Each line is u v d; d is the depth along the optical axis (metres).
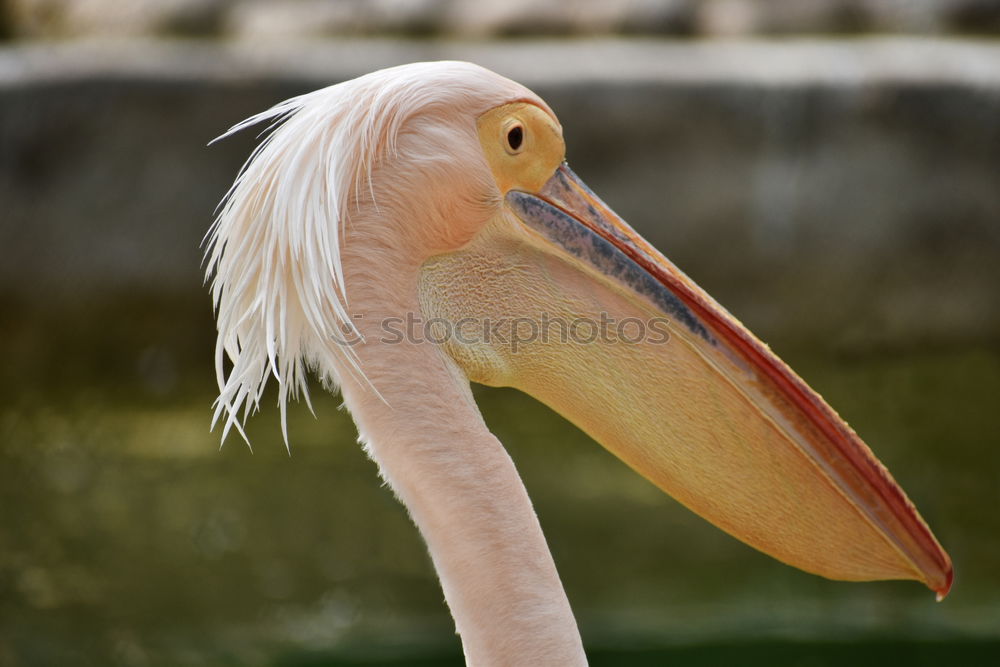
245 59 12.40
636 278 3.95
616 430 4.05
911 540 4.03
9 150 11.96
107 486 12.17
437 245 3.68
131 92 11.94
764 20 14.67
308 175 3.53
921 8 14.68
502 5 14.98
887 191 12.35
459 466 3.54
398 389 3.54
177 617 10.59
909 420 12.62
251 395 3.63
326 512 11.88
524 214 3.88
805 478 4.02
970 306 12.66
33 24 16.06
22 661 9.91
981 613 10.76
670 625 10.57
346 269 3.54
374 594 11.01
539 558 3.56
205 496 12.00
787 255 12.45
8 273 12.19
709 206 12.28
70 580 10.84
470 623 3.54
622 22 14.75
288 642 10.46
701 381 3.99
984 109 12.20
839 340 12.80
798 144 12.23
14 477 12.17
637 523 11.77
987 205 12.40
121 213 12.15
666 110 12.09
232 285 3.62
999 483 11.91
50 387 12.65
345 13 15.29
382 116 3.57
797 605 10.82
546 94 12.09
